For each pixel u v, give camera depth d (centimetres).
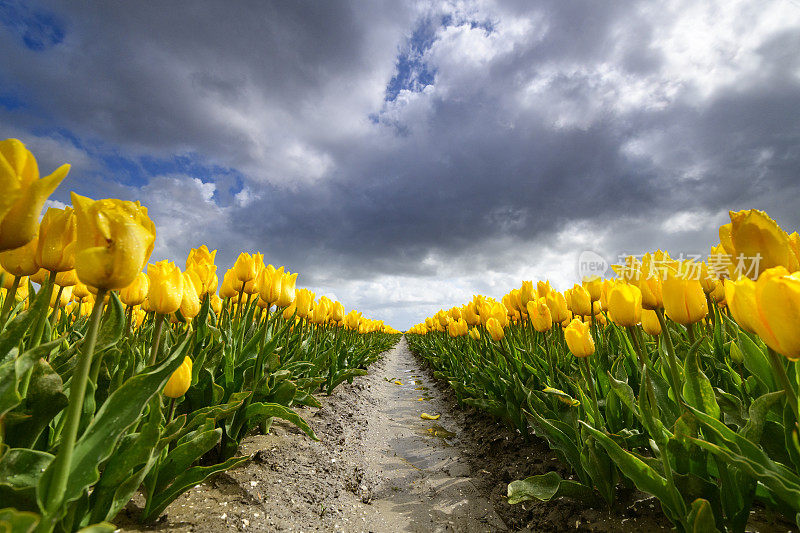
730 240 36
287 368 94
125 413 29
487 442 108
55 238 33
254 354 78
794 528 41
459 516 71
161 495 45
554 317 86
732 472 39
